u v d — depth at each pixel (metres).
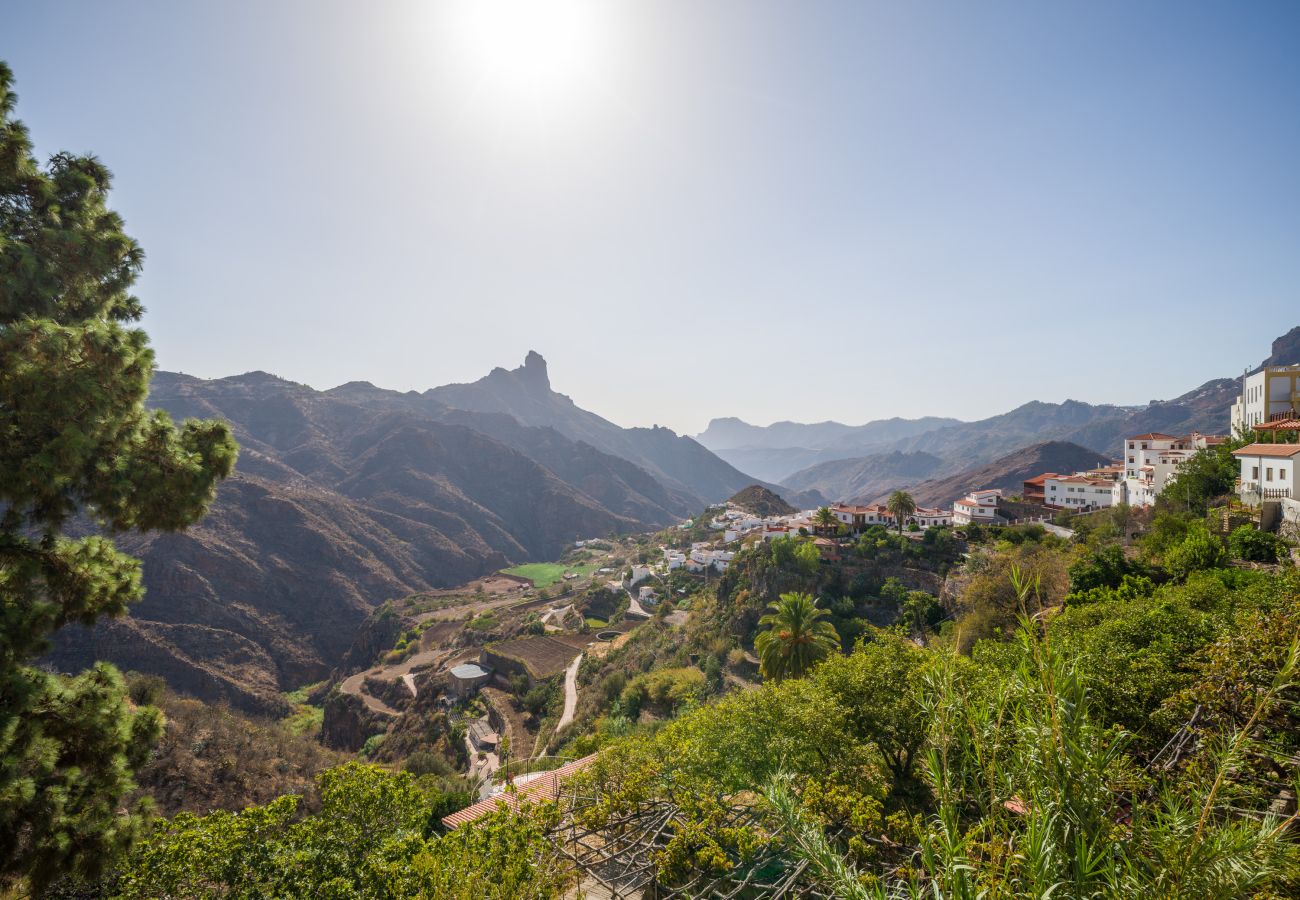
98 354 11.39
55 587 11.32
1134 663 17.39
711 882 14.41
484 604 142.25
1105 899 5.22
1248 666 11.95
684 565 118.62
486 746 60.19
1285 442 40.22
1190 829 5.54
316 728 91.25
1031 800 5.84
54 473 10.33
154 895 11.80
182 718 36.41
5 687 9.61
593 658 75.06
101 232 12.85
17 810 9.32
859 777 17.97
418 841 13.40
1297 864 5.41
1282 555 28.06
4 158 11.26
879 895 6.43
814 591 56.72
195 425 14.38
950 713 6.75
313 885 12.38
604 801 18.02
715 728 20.28
